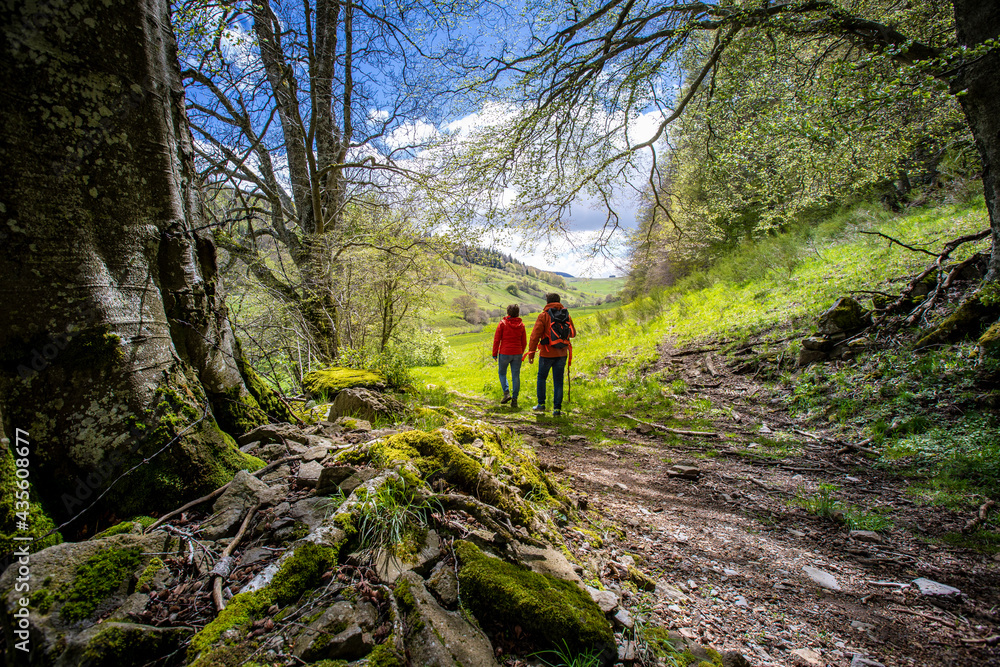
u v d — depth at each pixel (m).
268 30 6.33
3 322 1.73
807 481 4.03
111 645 1.24
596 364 11.30
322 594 1.49
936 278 6.48
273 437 2.77
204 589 1.55
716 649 1.71
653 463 4.61
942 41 6.55
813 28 6.39
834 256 11.04
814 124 5.32
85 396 1.89
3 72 1.69
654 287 22.45
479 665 1.30
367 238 9.53
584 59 8.13
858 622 2.09
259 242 7.25
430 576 1.63
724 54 7.52
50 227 1.82
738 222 18.12
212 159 6.20
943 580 2.46
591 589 1.80
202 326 2.60
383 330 13.39
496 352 7.95
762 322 9.40
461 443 2.88
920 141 7.70
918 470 3.95
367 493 1.89
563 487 3.39
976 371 4.79
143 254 2.19
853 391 5.64
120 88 2.05
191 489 2.09
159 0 2.38
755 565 2.59
